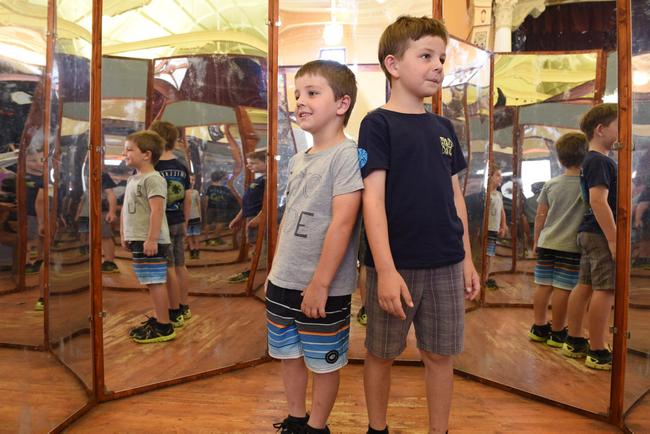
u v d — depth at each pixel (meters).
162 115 1.90
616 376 1.59
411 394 1.83
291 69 2.19
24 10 1.48
